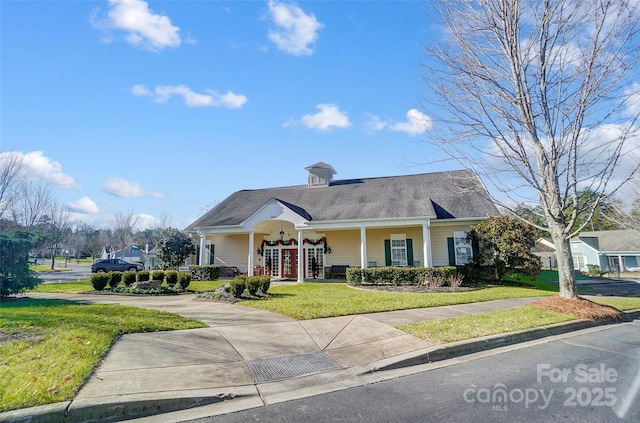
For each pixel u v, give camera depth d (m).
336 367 5.63
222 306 10.30
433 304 10.69
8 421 3.55
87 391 4.25
